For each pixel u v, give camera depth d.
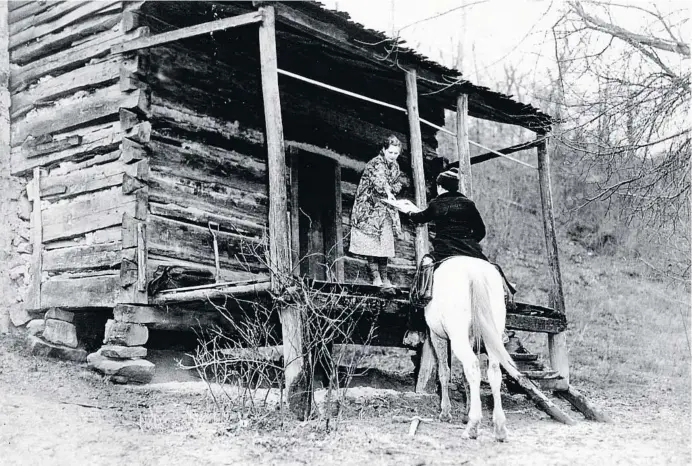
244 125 10.43
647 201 9.97
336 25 8.34
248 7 8.60
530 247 22.95
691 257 13.53
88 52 9.66
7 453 5.41
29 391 7.48
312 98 11.33
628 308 19.41
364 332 8.89
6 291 10.25
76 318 9.83
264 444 5.86
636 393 11.35
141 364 8.44
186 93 9.68
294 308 6.93
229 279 9.65
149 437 6.01
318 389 9.26
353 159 11.92
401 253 12.49
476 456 5.61
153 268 8.79
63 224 9.75
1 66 10.62
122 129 9.10
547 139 10.80
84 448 5.64
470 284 6.39
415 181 9.17
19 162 10.45
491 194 24.42
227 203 9.96
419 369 8.89
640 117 9.00
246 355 7.82
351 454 5.61
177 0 8.90
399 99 12.96
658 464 5.59
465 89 10.06
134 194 8.88
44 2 10.38
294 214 10.66
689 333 17.62
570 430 7.23
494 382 6.23
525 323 9.12
